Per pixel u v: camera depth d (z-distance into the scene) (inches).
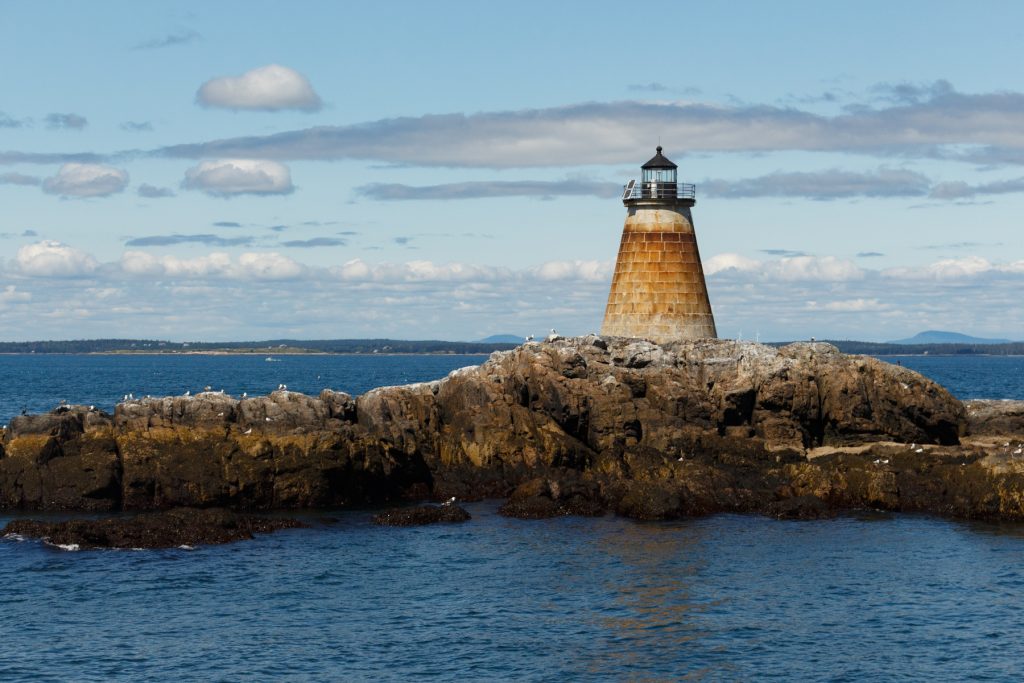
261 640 1866.4
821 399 3176.7
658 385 3171.8
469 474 2970.0
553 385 3078.2
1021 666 1756.9
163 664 1760.6
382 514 2650.1
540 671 1743.4
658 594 2107.5
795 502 2711.6
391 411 3061.0
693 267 3538.4
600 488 2805.1
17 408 6486.2
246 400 2960.1
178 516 2508.6
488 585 2164.1
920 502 2738.7
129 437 2812.5
